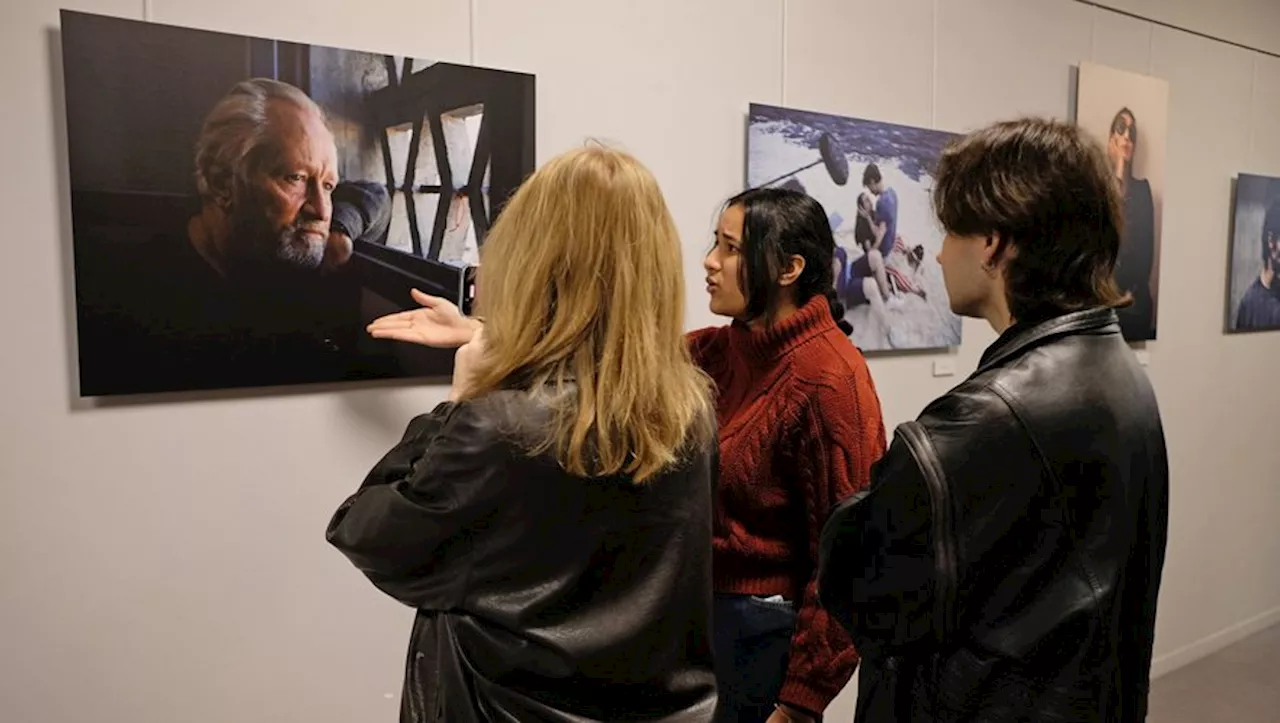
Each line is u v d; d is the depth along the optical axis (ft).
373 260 6.12
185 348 5.50
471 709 3.29
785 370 4.97
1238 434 13.35
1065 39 10.69
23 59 5.06
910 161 9.14
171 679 5.76
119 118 5.21
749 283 4.99
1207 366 12.80
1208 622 13.11
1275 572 14.08
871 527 3.35
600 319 3.27
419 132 6.24
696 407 3.51
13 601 5.24
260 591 6.04
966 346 10.05
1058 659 3.07
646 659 3.37
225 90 5.51
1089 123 10.85
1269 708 10.96
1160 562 3.37
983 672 3.14
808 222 5.00
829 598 3.61
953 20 9.59
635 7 7.32
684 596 3.44
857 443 4.76
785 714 4.81
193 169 5.44
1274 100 13.46
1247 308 13.17
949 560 3.10
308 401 6.11
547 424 3.14
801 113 8.29
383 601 6.58
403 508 3.20
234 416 5.84
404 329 5.77
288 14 5.79
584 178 3.30
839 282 8.67
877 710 3.57
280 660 6.16
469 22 6.50
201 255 5.51
